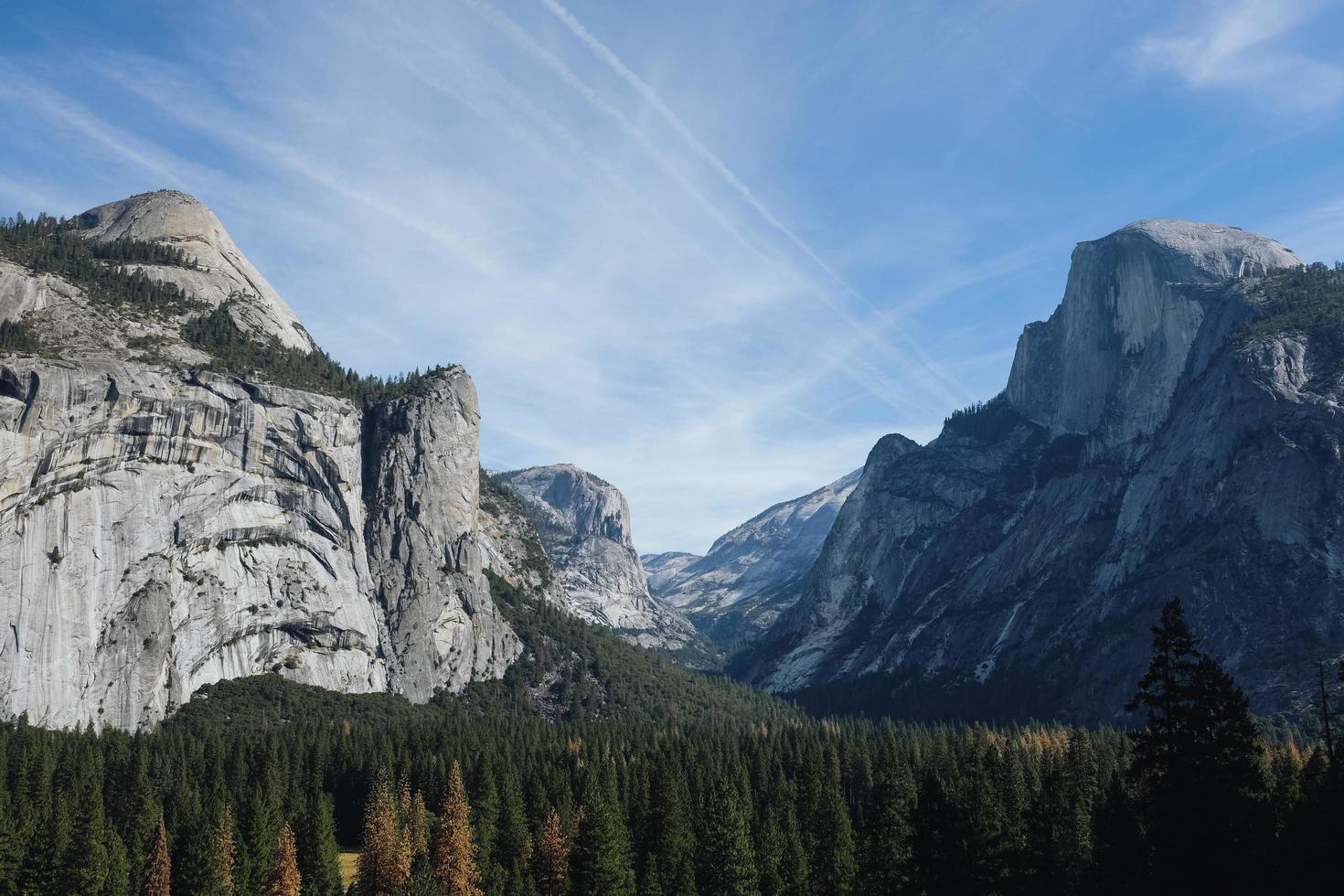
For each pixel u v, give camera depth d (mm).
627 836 152000
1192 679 73500
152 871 145250
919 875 90625
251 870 152250
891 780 145250
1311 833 80625
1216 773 71938
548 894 150250
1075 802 124938
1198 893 71375
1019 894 99375
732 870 130625
